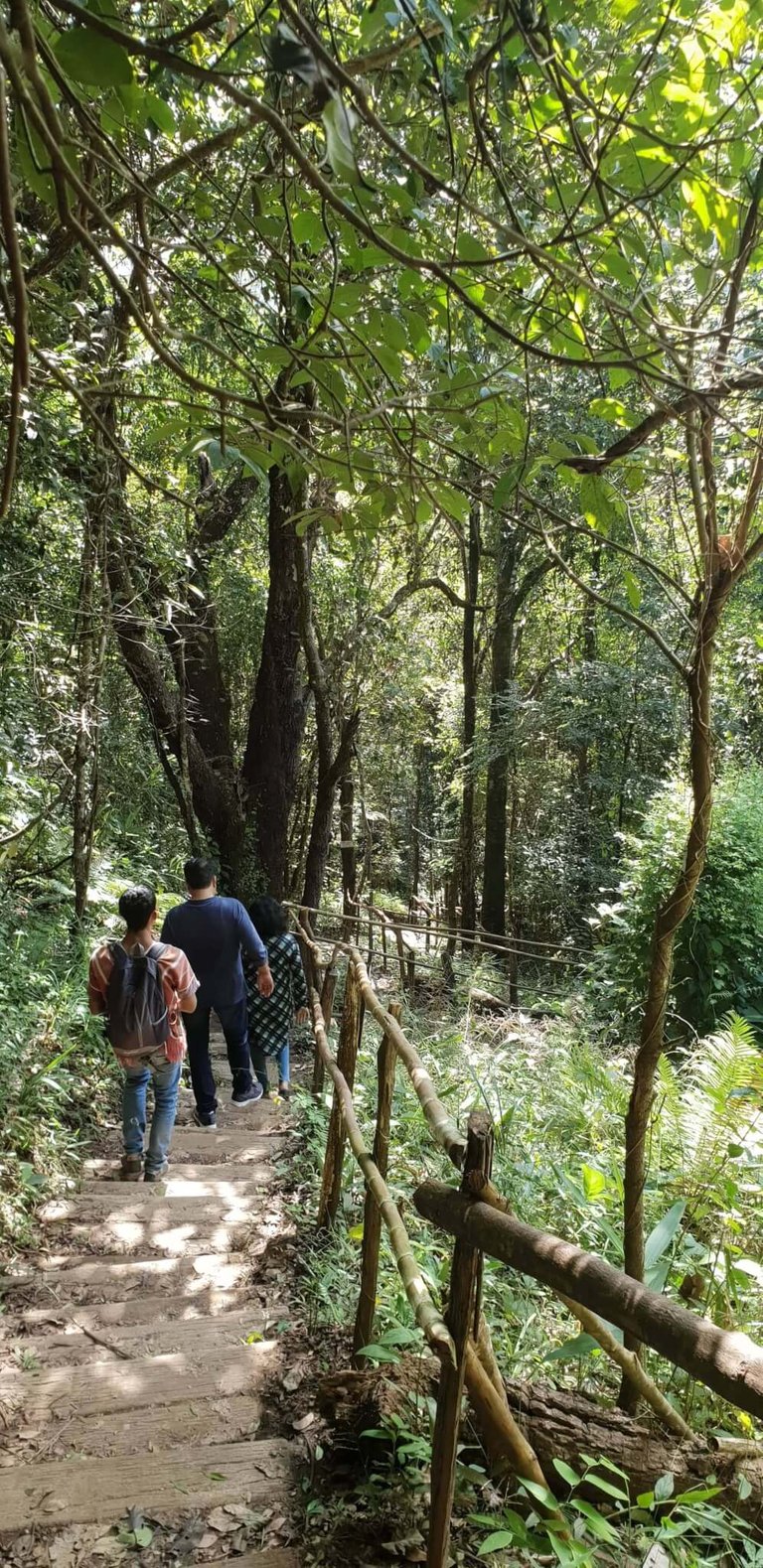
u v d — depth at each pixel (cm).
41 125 94
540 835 1480
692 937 681
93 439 461
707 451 189
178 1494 232
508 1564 208
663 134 168
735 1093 415
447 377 186
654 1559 191
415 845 2000
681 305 215
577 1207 363
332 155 98
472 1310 182
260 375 171
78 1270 346
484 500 189
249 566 1224
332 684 1056
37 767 669
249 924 504
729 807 718
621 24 168
